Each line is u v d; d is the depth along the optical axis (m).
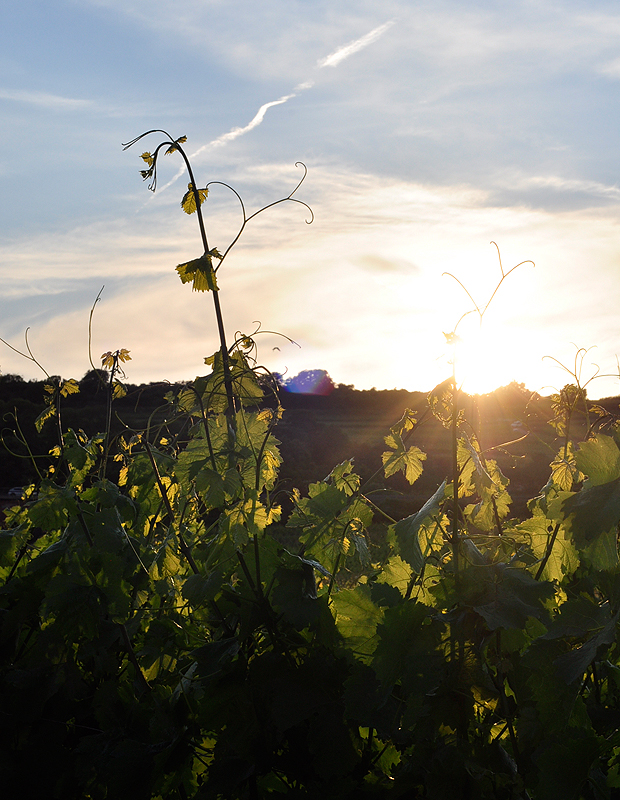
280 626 2.03
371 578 2.39
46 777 2.30
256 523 2.02
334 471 2.69
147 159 2.12
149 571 2.61
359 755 1.91
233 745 1.96
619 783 1.78
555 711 1.74
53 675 2.30
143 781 2.08
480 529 2.17
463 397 2.01
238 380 2.10
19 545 2.76
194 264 2.04
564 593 2.10
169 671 2.56
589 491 1.71
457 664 1.75
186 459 2.12
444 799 1.69
